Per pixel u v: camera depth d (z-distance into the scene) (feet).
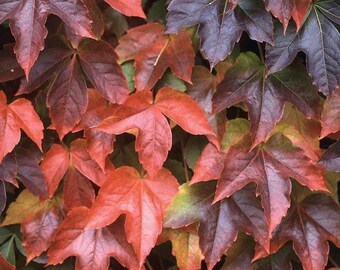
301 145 2.89
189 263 2.99
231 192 2.83
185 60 2.87
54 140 3.00
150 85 2.88
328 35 2.75
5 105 2.84
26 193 3.03
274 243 2.95
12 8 2.68
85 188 2.98
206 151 2.92
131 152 3.05
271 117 2.82
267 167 2.85
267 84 2.84
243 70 2.86
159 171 2.92
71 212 2.97
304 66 2.84
